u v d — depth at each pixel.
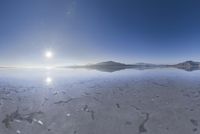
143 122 4.65
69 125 4.47
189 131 4.11
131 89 9.05
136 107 5.90
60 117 5.00
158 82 11.61
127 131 4.15
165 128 4.28
